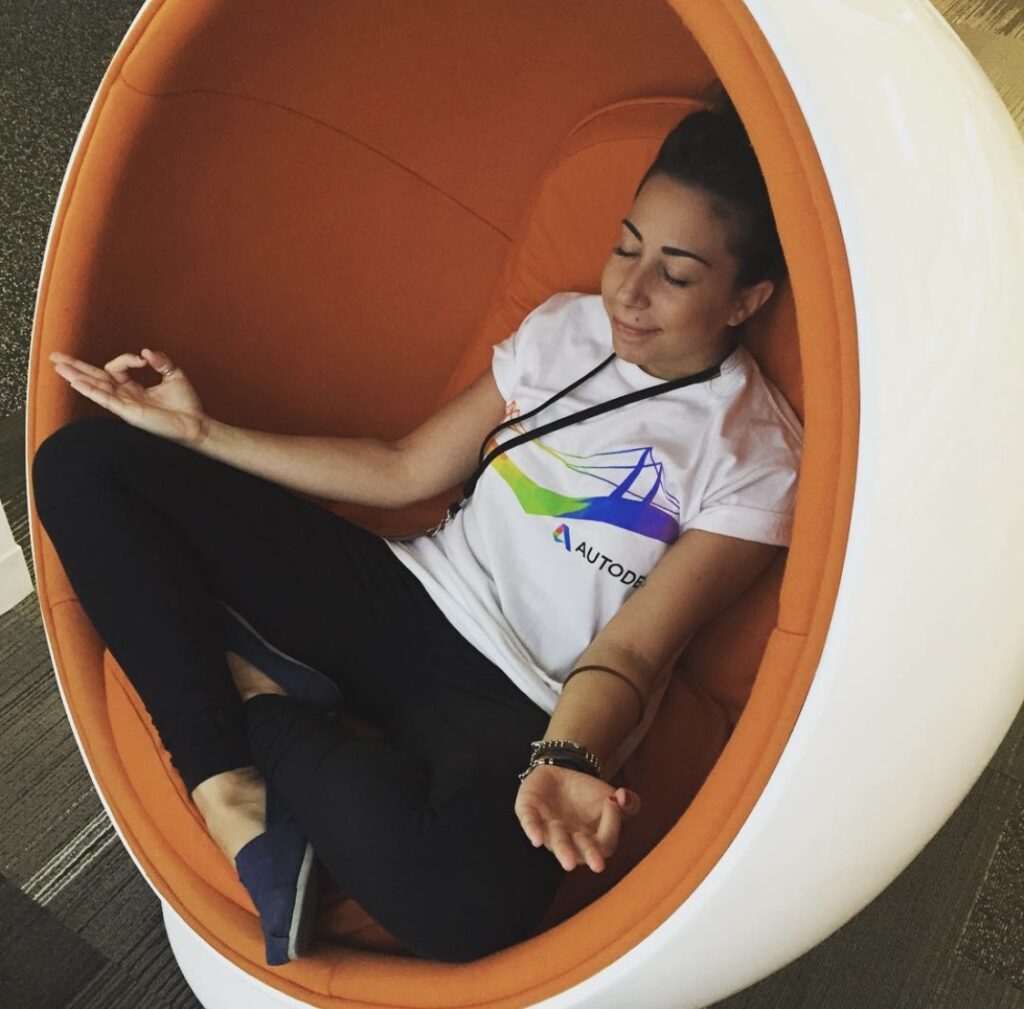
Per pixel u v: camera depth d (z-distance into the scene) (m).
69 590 1.21
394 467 1.27
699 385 1.12
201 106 1.11
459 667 1.15
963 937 1.36
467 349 1.39
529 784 0.94
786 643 0.74
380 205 1.28
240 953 1.07
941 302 0.70
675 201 1.03
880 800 0.79
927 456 0.70
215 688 1.07
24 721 1.51
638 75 1.21
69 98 2.66
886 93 0.71
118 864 1.38
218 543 1.14
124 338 1.21
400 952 1.04
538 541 1.14
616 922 0.84
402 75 1.19
